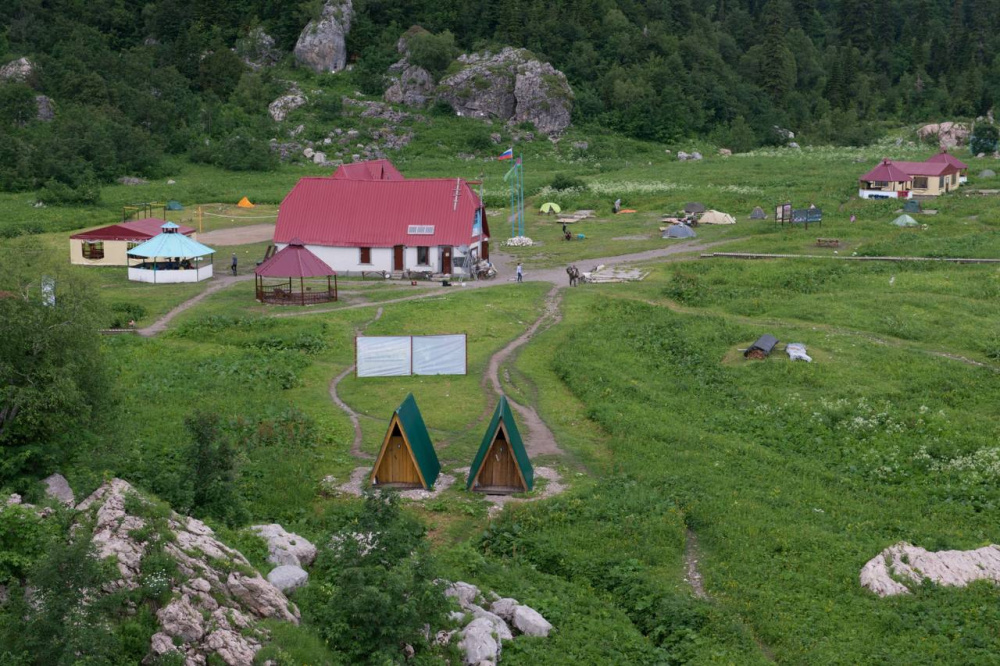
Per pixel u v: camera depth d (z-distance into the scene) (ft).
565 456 145.38
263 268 242.99
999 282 246.06
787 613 99.35
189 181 471.62
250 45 625.41
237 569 85.40
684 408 166.09
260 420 152.66
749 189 409.90
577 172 501.15
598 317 225.97
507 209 406.41
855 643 93.50
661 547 114.01
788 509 125.70
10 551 83.82
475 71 595.06
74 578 74.08
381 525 94.68
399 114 578.25
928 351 199.41
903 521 123.75
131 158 475.72
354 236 283.79
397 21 653.30
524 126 582.76
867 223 327.88
